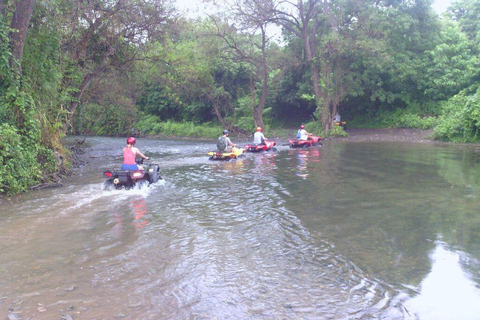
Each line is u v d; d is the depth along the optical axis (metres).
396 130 31.75
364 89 34.09
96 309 3.91
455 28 33.19
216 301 4.08
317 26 32.56
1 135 9.65
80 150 22.44
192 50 32.91
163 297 4.17
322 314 3.82
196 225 6.82
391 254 5.40
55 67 13.53
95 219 7.24
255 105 34.16
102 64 18.33
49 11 12.79
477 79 29.41
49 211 7.84
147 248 5.68
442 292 4.29
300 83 35.84
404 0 32.31
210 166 14.73
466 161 15.20
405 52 32.28
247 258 5.29
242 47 33.41
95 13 16.39
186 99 39.22
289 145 24.00
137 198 9.04
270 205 8.25
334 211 7.71
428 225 6.73
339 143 25.02
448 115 28.08
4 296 4.20
